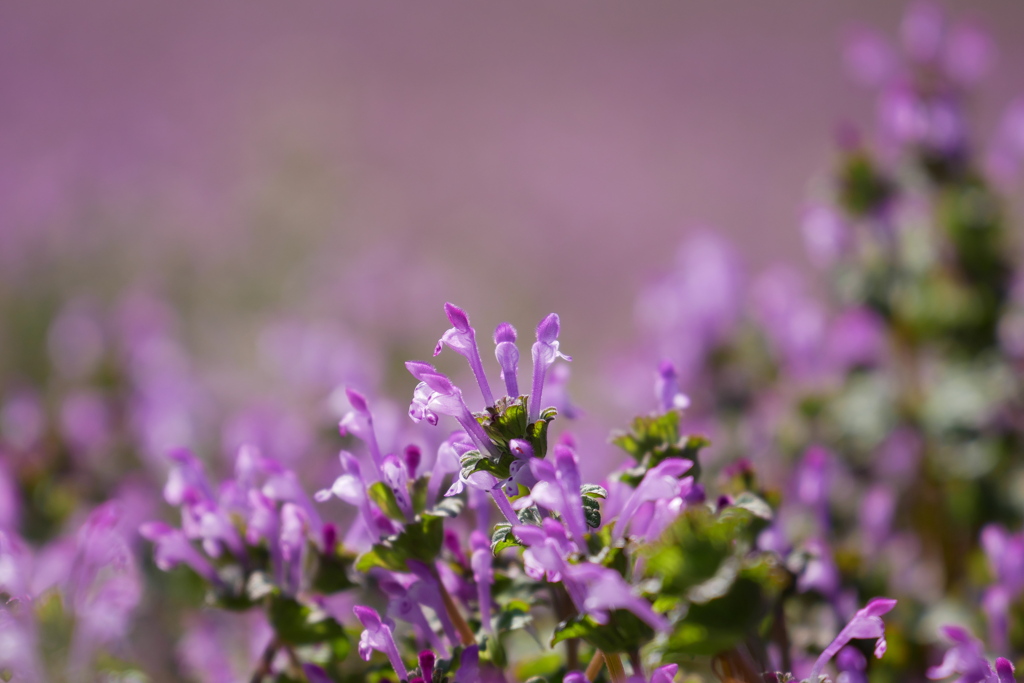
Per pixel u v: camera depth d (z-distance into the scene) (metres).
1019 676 0.52
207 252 1.50
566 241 2.72
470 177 3.10
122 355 0.83
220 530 0.51
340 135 2.38
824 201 0.70
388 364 1.14
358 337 1.15
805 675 0.50
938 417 0.66
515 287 1.80
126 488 0.71
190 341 1.21
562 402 0.50
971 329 0.69
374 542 0.49
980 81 0.71
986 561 0.60
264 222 1.56
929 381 0.68
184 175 2.28
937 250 0.69
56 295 1.32
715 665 0.48
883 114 0.70
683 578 0.45
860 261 0.69
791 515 0.61
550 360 0.47
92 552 0.50
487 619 0.49
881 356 0.70
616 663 0.47
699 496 0.48
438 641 0.49
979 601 0.57
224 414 0.91
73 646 0.49
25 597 0.49
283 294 1.39
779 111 3.61
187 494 0.51
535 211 2.89
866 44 0.74
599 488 0.47
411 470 0.49
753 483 0.51
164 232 1.57
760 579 0.45
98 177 2.07
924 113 0.69
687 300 0.77
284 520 0.50
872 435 0.66
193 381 0.88
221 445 0.80
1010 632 0.53
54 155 2.41
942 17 0.71
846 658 0.49
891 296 0.68
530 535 0.45
